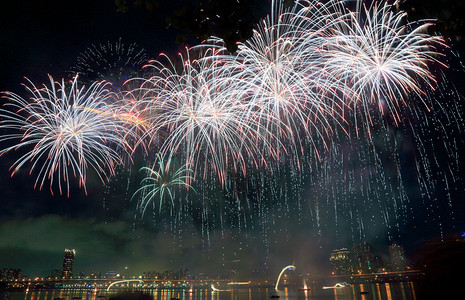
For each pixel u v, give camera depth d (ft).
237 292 596.70
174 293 600.39
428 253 36.73
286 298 370.53
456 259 33.63
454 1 19.89
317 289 583.58
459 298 32.48
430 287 34.78
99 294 541.75
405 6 21.44
